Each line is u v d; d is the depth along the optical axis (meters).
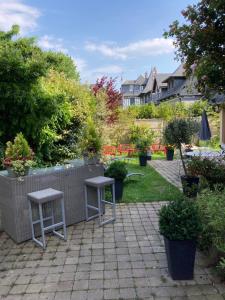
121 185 5.52
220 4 4.01
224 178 5.62
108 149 9.80
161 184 7.01
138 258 3.35
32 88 5.00
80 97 6.83
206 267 3.11
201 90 4.95
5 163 3.79
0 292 2.77
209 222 2.94
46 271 3.12
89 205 4.58
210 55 4.30
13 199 3.72
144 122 15.24
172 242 2.81
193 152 8.52
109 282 2.89
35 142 5.47
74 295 2.70
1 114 4.92
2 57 4.57
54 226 3.82
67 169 4.34
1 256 3.48
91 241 3.83
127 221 4.52
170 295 2.66
